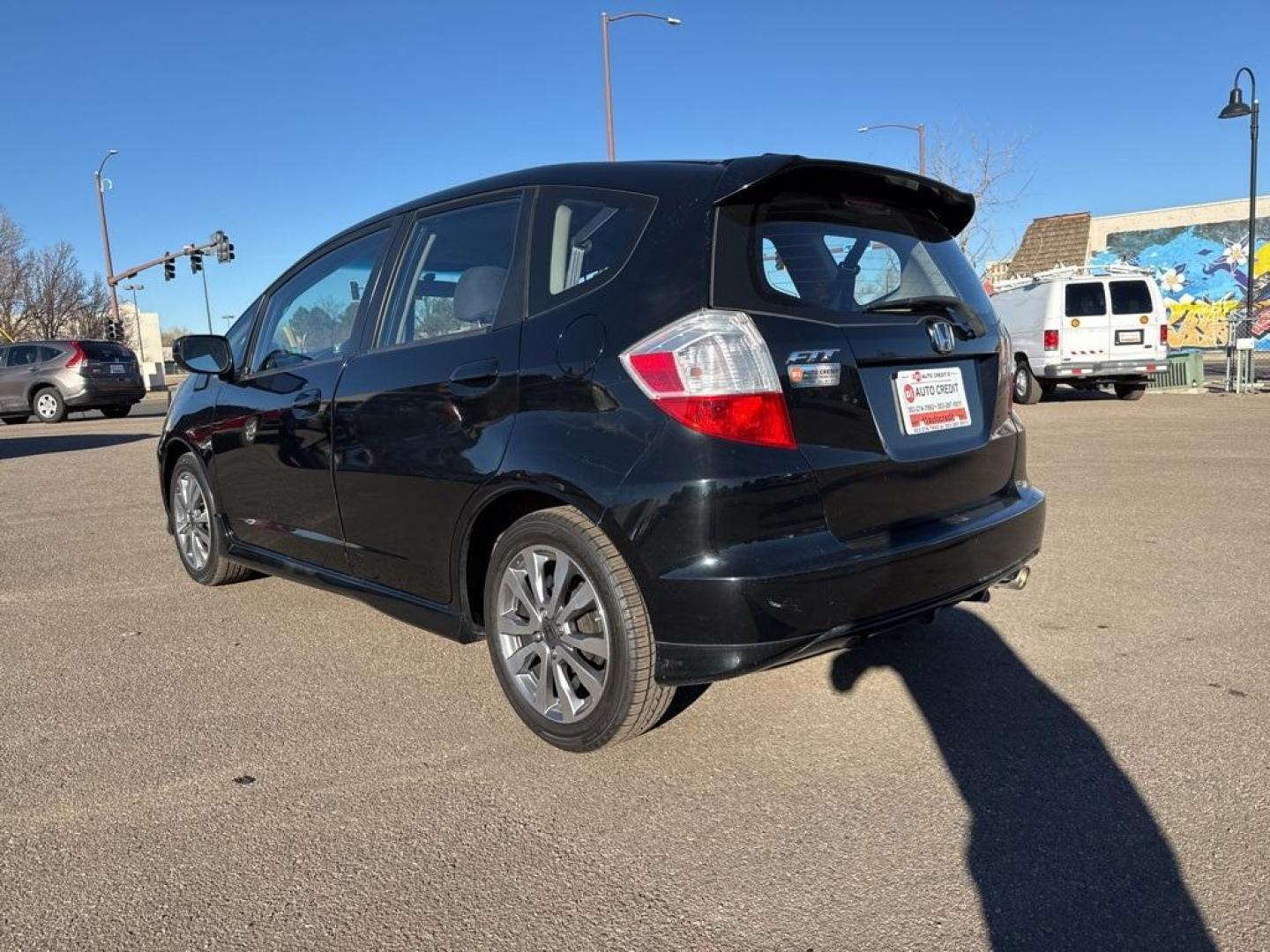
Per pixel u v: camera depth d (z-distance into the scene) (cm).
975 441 324
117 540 653
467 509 323
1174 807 270
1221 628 419
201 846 263
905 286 328
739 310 274
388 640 432
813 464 275
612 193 314
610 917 229
